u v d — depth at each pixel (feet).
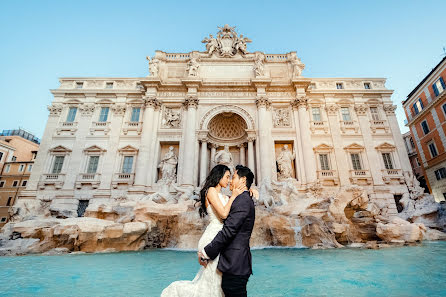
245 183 8.79
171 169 85.66
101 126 95.14
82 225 40.70
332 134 94.22
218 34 107.24
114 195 83.71
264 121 90.12
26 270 23.68
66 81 103.50
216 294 7.02
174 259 31.17
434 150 104.53
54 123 95.30
